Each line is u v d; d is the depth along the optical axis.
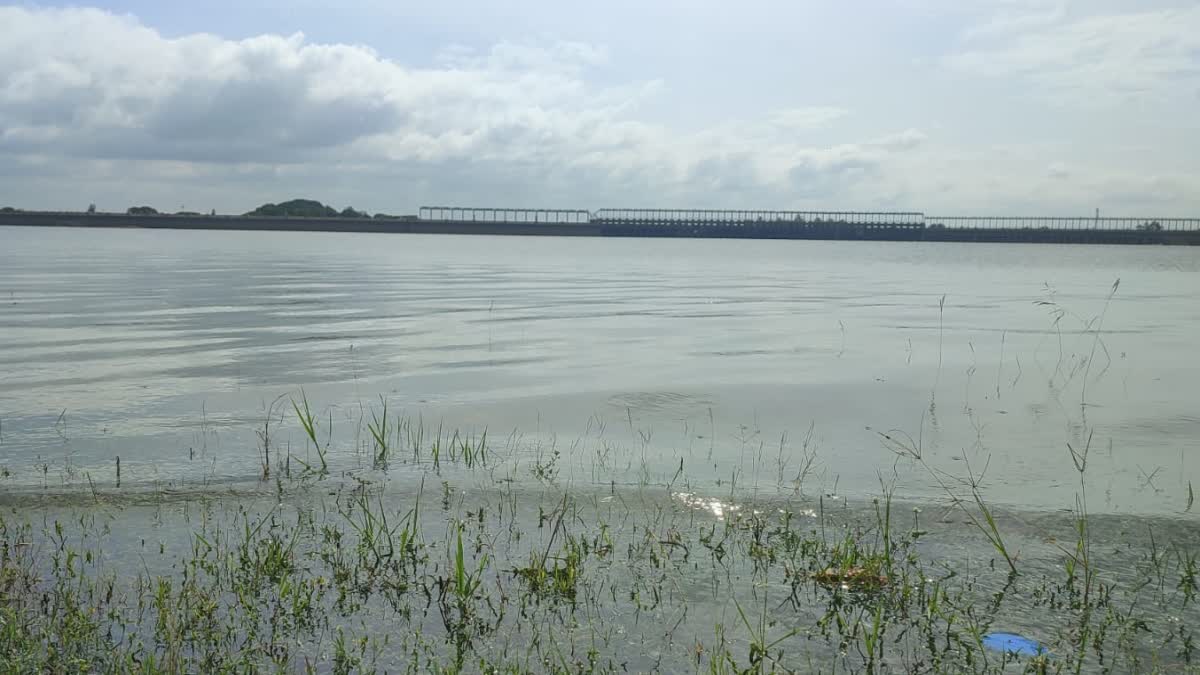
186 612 4.72
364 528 6.08
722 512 6.54
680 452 8.20
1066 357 14.52
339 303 23.97
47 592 4.98
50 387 11.10
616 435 8.86
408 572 5.39
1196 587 5.20
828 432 9.02
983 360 14.18
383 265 48.22
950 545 5.88
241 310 21.47
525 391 11.20
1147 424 9.41
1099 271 54.56
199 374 12.20
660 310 23.34
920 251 112.81
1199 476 7.43
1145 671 4.28
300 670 4.23
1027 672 4.24
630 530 6.16
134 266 41.50
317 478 7.26
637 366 13.37
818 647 4.50
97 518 6.24
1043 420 9.58
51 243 74.25
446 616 4.82
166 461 7.69
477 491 6.98
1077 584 5.27
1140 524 6.26
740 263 63.03
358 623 4.73
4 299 23.88
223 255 56.16
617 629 4.68
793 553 5.74
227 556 5.54
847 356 14.57
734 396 10.95
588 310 23.12
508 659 4.36
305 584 5.14
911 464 7.79
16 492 6.78
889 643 4.55
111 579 5.18
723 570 5.47
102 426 8.99
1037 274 49.22
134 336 16.20
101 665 4.21
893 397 10.93
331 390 11.13
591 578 5.33
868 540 5.97
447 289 30.61
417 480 7.24
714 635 4.63
